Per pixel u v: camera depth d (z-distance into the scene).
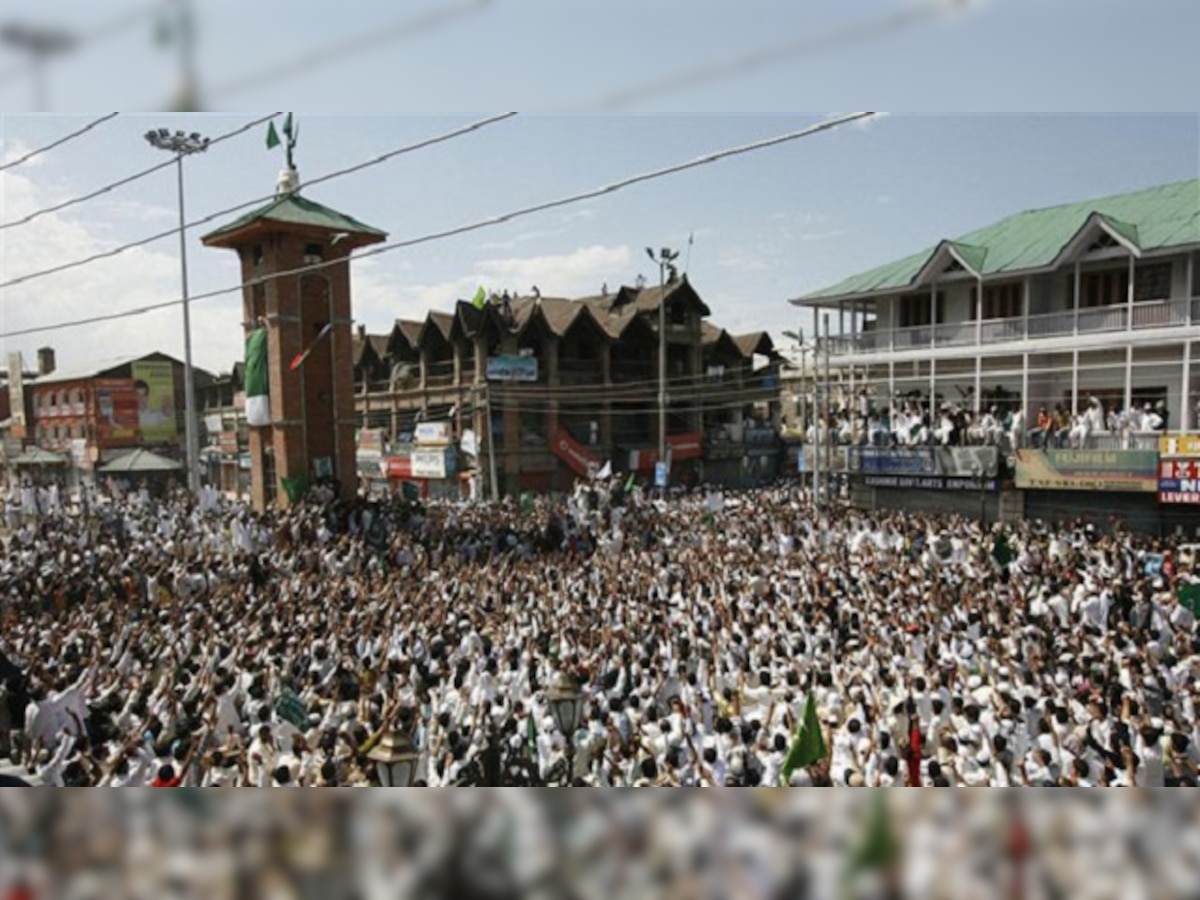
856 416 40.09
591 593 22.14
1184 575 22.59
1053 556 24.72
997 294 37.06
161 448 69.69
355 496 43.06
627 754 11.52
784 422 70.31
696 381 59.50
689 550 28.36
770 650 16.14
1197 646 16.53
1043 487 31.86
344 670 15.88
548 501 43.12
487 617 20.05
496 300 51.69
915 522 31.33
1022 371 34.00
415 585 24.23
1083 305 34.59
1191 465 28.36
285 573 27.45
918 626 16.92
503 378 50.16
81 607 22.64
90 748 12.50
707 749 11.41
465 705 14.11
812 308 43.03
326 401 43.66
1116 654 15.47
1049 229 36.62
